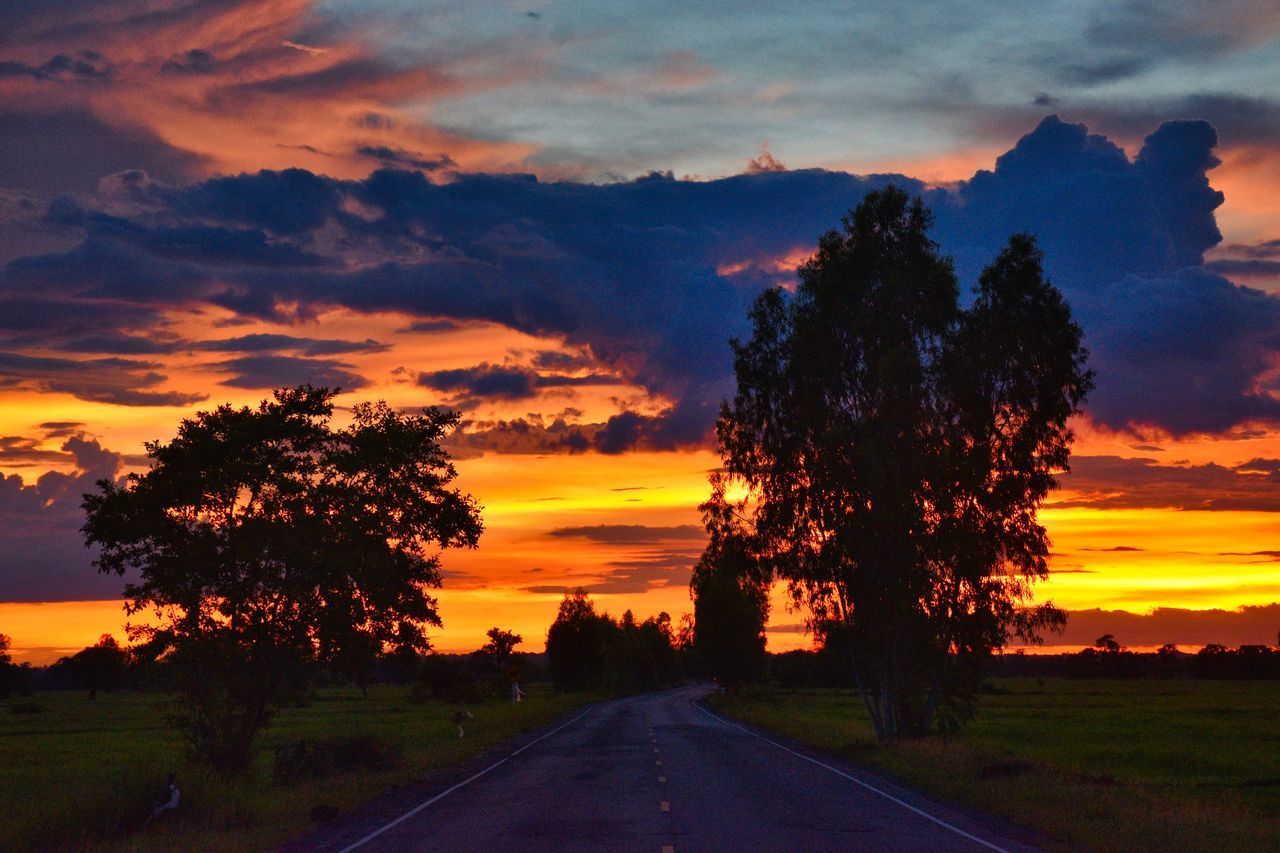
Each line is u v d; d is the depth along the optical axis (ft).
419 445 105.91
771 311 149.59
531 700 390.21
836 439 134.41
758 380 148.25
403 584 103.55
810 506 139.44
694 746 133.28
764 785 81.87
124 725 278.46
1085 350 140.67
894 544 131.34
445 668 431.43
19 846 54.24
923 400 136.15
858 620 139.13
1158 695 423.64
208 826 60.18
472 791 79.66
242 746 94.68
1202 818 57.62
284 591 95.66
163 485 95.30
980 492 136.36
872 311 139.64
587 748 131.03
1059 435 139.74
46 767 145.59
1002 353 139.03
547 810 65.57
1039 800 65.26
